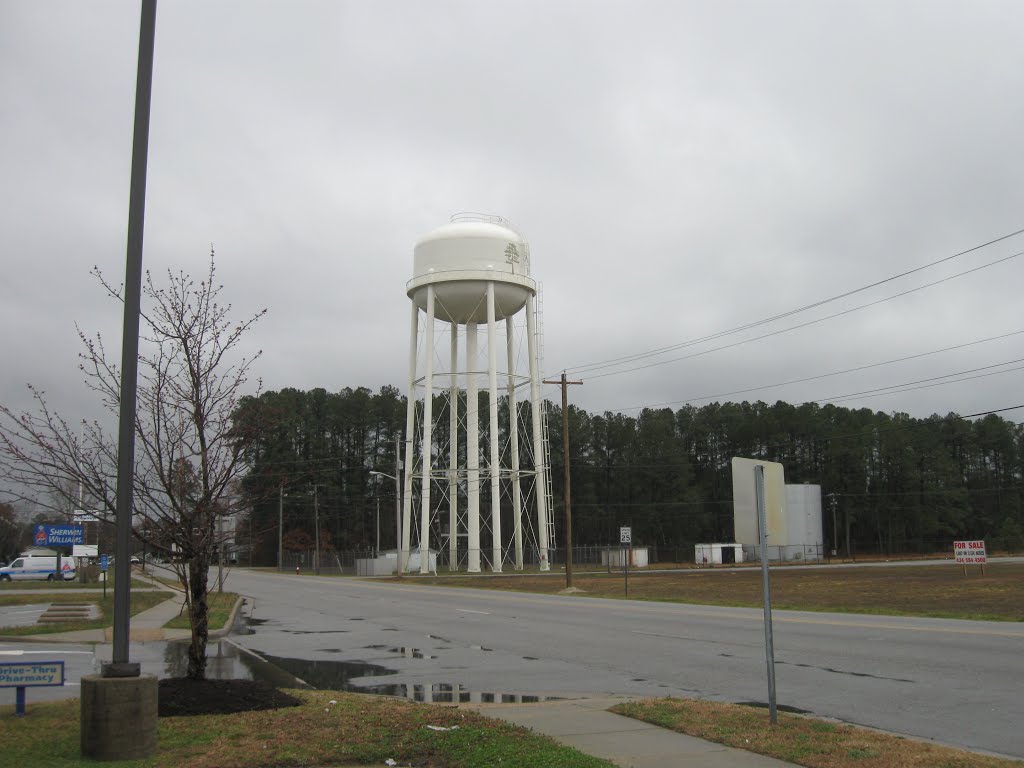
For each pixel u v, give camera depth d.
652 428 103.81
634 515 101.88
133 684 7.90
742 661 15.34
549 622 23.52
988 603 27.62
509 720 10.09
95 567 45.94
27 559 54.22
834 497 97.94
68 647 18.64
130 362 8.34
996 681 12.77
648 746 8.75
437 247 51.84
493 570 55.44
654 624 22.28
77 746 8.19
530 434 98.00
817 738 8.93
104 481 10.38
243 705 10.27
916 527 100.75
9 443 10.33
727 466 107.00
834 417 112.06
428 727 9.19
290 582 53.44
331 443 106.62
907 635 18.44
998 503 104.50
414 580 51.72
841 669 14.13
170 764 7.67
